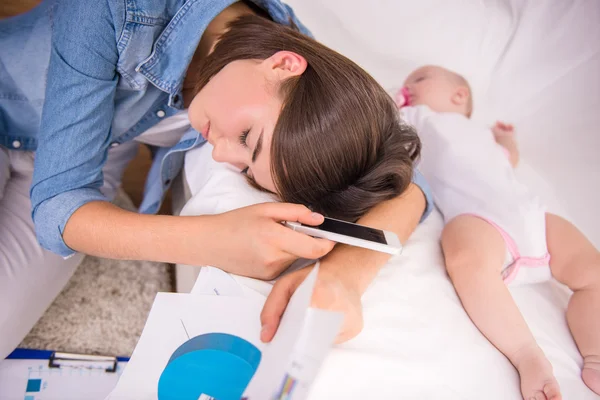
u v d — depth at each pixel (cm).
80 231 79
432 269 90
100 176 88
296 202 76
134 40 84
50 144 82
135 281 117
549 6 119
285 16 102
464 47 127
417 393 70
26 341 100
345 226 70
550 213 102
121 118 98
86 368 96
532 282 95
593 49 118
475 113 127
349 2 131
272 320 64
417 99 128
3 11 143
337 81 75
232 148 78
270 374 56
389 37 131
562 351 85
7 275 91
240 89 77
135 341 106
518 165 118
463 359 77
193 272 89
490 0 124
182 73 91
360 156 74
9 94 98
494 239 92
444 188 107
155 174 113
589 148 117
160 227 76
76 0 80
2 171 99
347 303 67
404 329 77
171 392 62
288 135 71
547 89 123
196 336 66
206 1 86
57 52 83
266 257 70
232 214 74
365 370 70
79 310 109
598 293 89
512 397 75
